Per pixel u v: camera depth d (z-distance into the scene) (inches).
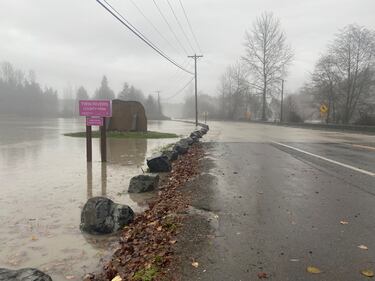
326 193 344.8
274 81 3083.2
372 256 197.8
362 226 247.3
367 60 2036.2
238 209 291.4
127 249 219.3
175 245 215.5
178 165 540.1
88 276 189.5
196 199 325.7
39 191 375.9
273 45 3070.9
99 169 513.3
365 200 317.4
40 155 666.2
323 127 1822.1
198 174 458.3
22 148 782.5
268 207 296.8
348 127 1599.4
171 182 415.5
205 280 172.4
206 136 1235.9
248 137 1178.6
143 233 245.0
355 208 292.2
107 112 575.8
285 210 287.1
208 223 255.8
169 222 256.5
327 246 212.1
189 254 202.1
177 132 1539.1
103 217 254.1
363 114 1728.6
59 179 439.8
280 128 1964.8
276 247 211.2
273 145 868.0
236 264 189.0
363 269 182.1
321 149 768.3
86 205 262.7
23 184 410.3
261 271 180.9
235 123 2989.7
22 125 2057.1
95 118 579.2
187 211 286.0
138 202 335.6
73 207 316.5
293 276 175.2
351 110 2113.7
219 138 1127.6
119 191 377.1
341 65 2102.6
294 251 205.2
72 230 259.0
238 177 433.4
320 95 2223.2
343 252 203.3
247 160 588.7
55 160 601.0
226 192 352.8
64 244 233.8
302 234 232.2
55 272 195.3
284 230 239.9
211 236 229.8
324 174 451.5
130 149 780.0
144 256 204.2
